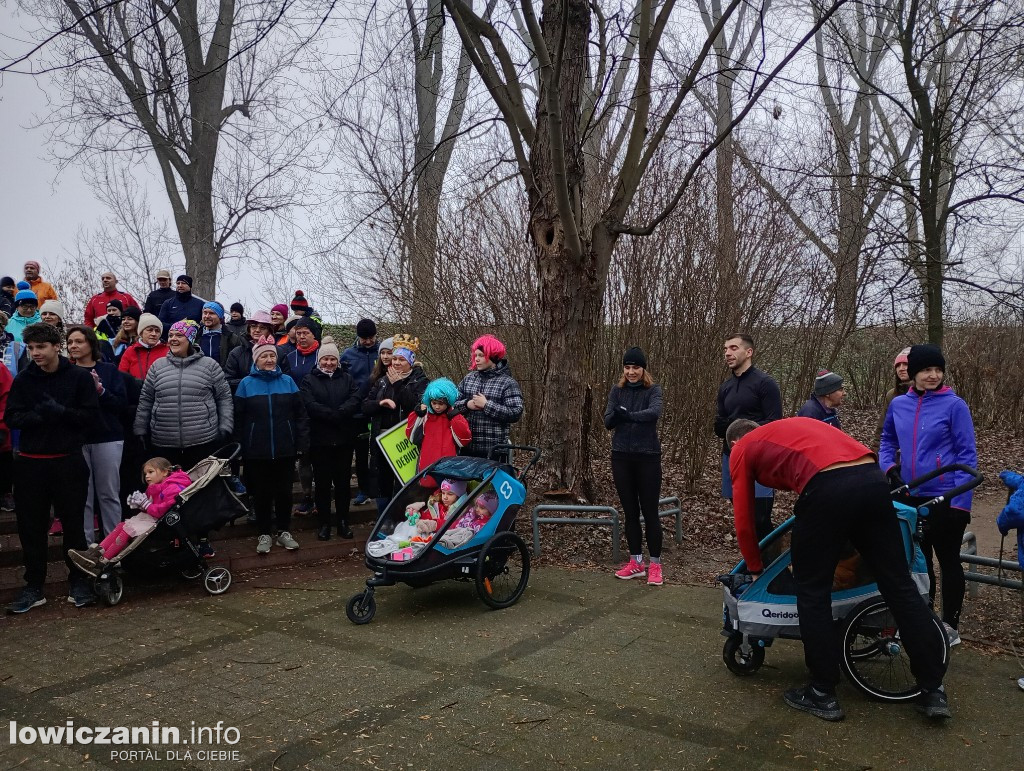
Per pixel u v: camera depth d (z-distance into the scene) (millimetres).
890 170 9484
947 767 3363
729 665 4371
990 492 10938
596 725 3789
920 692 3852
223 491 6098
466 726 3789
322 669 4535
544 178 7902
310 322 8516
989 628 5156
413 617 5543
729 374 10281
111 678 4441
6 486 7246
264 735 3717
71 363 5617
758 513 5762
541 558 7152
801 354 11820
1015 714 3865
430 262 11008
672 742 3609
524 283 10586
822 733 3684
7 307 9359
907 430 4805
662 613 5551
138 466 6910
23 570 6254
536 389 10266
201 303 10242
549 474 7977
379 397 7410
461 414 6668
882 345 15969
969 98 7793
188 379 6668
